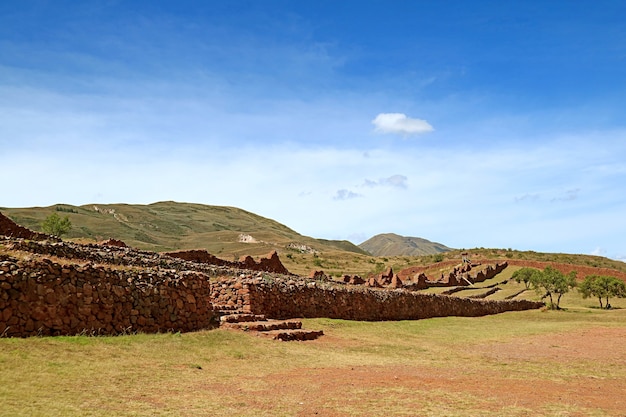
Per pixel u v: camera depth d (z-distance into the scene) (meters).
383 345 21.05
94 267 15.59
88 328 14.86
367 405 10.63
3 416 8.20
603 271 90.81
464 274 81.81
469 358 18.75
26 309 13.39
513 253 119.56
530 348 22.36
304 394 11.47
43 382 10.38
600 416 10.34
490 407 10.77
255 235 185.75
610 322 38.34
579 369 16.62
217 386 11.84
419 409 10.41
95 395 10.05
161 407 9.73
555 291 61.22
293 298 26.42
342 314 30.36
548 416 10.18
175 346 15.41
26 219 116.25
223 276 28.75
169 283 18.11
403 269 107.69
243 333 18.80
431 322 35.00
